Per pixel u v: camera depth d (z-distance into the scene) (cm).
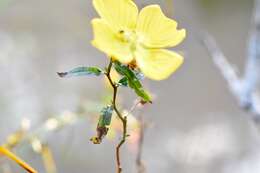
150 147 100
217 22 167
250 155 108
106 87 51
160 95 109
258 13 63
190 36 132
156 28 34
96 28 32
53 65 117
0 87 99
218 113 122
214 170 103
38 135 50
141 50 33
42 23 117
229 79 63
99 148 95
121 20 33
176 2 160
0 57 107
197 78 131
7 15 110
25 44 113
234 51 156
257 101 62
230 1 174
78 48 125
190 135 110
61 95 103
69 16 119
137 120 48
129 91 67
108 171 94
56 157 84
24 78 105
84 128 92
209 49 65
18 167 70
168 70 33
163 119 113
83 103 53
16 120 89
